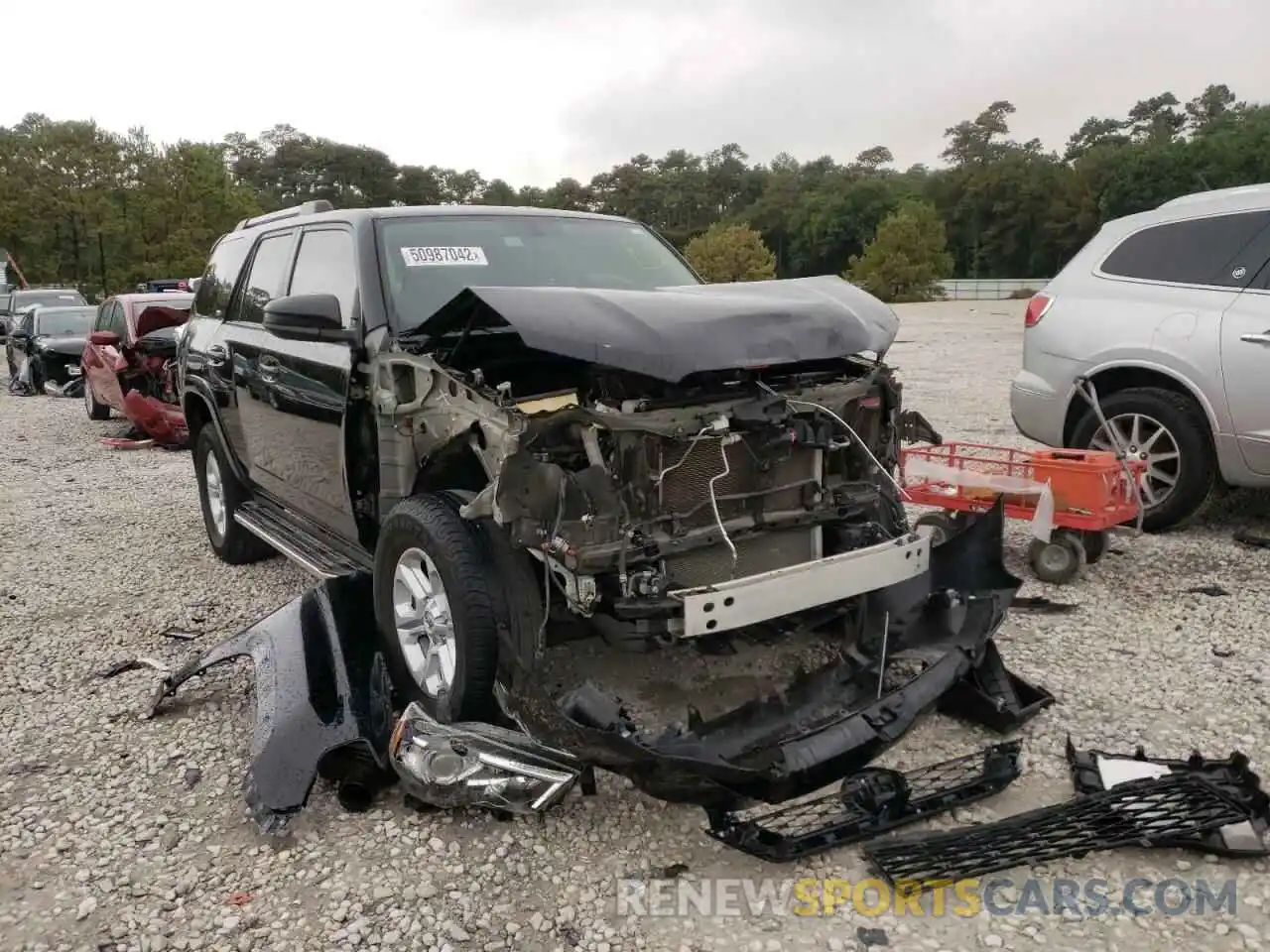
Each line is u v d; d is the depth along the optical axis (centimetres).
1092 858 294
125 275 5175
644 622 309
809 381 369
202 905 290
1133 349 601
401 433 381
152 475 976
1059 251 10088
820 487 370
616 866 301
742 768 285
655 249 515
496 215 478
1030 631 468
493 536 333
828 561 328
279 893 294
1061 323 642
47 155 5225
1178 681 409
